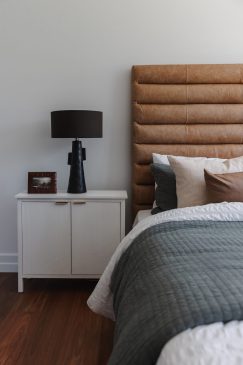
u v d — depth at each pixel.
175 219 1.72
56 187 2.54
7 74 2.71
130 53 2.69
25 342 1.80
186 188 2.11
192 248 1.28
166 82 2.60
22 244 2.43
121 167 2.79
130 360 0.80
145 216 2.35
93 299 1.79
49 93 2.72
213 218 1.72
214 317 0.80
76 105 2.73
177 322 0.79
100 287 1.78
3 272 2.82
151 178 2.64
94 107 2.74
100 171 2.79
